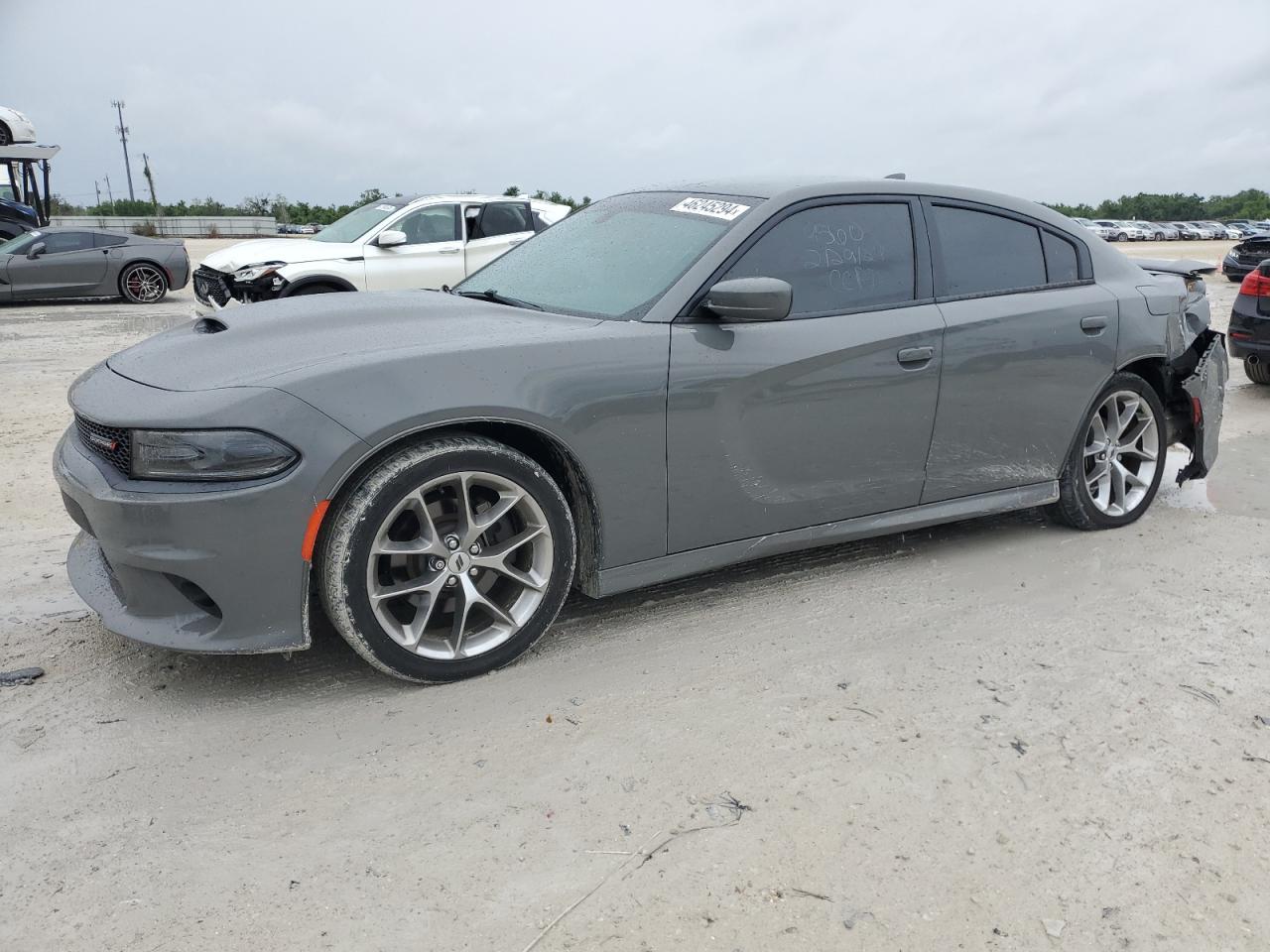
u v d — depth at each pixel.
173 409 2.65
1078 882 2.13
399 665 2.88
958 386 3.79
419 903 2.04
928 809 2.38
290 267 10.20
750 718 2.80
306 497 2.64
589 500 3.12
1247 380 8.50
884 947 1.94
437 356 2.84
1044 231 4.23
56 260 14.53
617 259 3.57
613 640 3.31
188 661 3.11
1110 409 4.42
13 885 2.09
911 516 3.85
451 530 2.99
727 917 2.01
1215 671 3.12
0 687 2.93
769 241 3.46
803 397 3.42
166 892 2.07
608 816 2.34
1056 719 2.81
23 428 6.42
